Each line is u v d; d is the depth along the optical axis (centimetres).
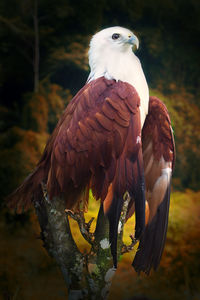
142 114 308
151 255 322
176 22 1977
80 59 1734
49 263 927
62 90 1802
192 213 1009
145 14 1938
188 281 846
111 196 272
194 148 1664
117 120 277
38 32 1872
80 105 287
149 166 336
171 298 795
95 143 276
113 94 286
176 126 1661
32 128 1599
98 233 284
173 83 1911
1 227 1166
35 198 306
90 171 280
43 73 1872
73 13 1852
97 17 1855
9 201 309
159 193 331
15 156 1384
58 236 282
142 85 313
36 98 1636
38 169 300
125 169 273
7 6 1922
